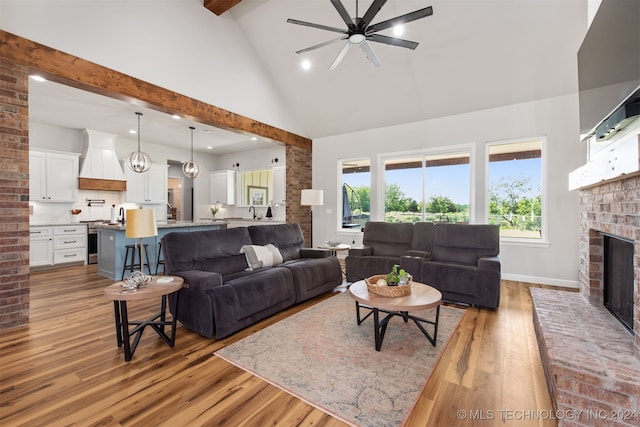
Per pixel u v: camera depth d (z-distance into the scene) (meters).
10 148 2.71
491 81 4.34
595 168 2.05
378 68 4.72
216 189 9.12
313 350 2.35
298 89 5.60
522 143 4.58
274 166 8.20
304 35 4.52
